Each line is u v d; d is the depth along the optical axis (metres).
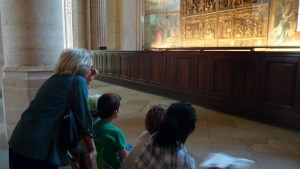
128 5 12.46
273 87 4.57
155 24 13.61
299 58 4.15
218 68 5.57
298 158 3.23
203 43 11.52
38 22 3.51
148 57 7.74
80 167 1.93
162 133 1.35
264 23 8.93
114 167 2.09
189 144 3.69
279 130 4.32
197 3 11.71
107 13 12.67
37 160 1.68
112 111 2.13
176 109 1.37
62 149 1.75
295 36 7.96
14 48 3.53
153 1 13.33
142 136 1.87
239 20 9.84
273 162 3.12
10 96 3.58
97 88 8.80
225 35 10.47
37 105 1.71
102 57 10.69
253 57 4.86
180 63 6.57
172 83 6.89
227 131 4.26
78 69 1.84
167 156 1.34
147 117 1.85
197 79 6.11
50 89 1.73
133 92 7.94
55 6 3.64
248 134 4.11
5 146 3.56
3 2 3.50
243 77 5.06
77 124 1.78
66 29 18.28
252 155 3.32
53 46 3.67
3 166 2.98
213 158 1.49
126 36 12.53
